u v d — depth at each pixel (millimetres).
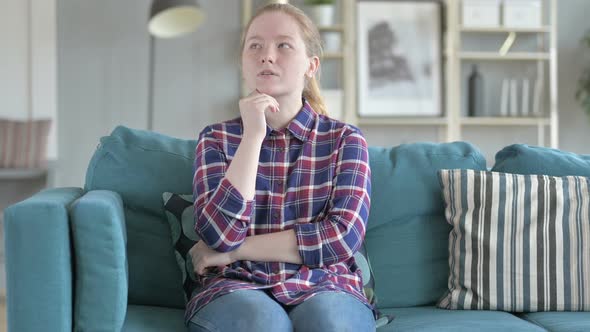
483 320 1667
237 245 1598
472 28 4961
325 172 1693
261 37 1749
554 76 5012
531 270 1801
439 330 1586
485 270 1810
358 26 5090
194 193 1699
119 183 1862
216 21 5043
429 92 5109
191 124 5062
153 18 4168
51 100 4742
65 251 1458
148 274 1821
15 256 1438
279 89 1723
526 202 1844
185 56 5035
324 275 1618
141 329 1539
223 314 1429
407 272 1909
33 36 4699
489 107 5223
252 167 1606
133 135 1946
